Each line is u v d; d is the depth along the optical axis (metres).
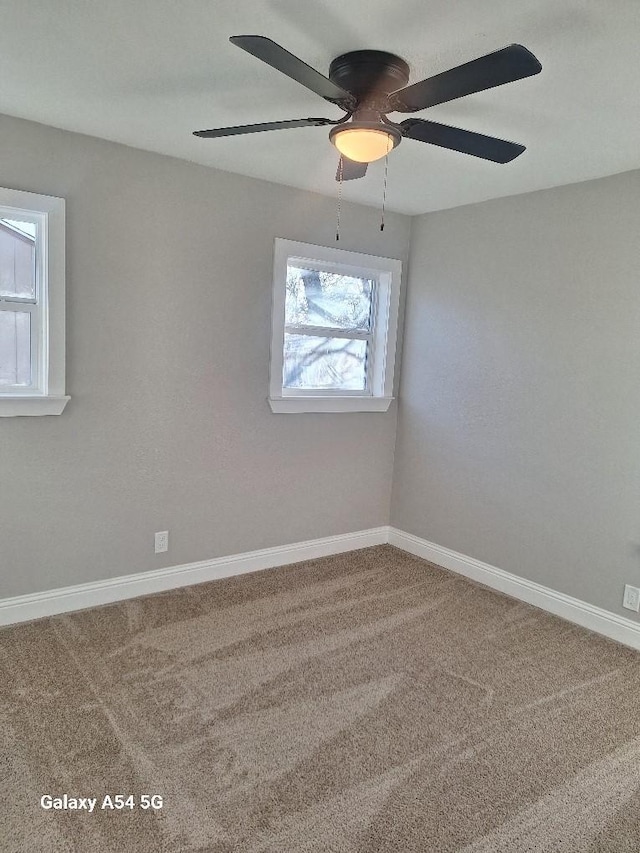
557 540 3.13
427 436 3.86
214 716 2.13
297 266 3.53
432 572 3.67
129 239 2.81
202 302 3.08
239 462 3.37
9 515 2.67
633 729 2.18
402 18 1.58
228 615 2.95
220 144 2.66
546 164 2.68
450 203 3.49
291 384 3.61
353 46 1.74
